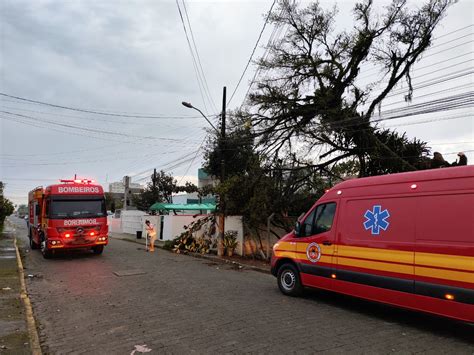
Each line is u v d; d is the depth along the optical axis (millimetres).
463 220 5883
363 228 7430
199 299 8648
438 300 6078
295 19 18203
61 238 15633
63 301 8430
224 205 17672
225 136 19562
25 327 6270
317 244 8367
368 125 16547
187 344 5602
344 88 17844
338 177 18312
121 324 6625
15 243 23016
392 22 17188
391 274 6793
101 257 16688
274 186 17594
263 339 5832
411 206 6656
